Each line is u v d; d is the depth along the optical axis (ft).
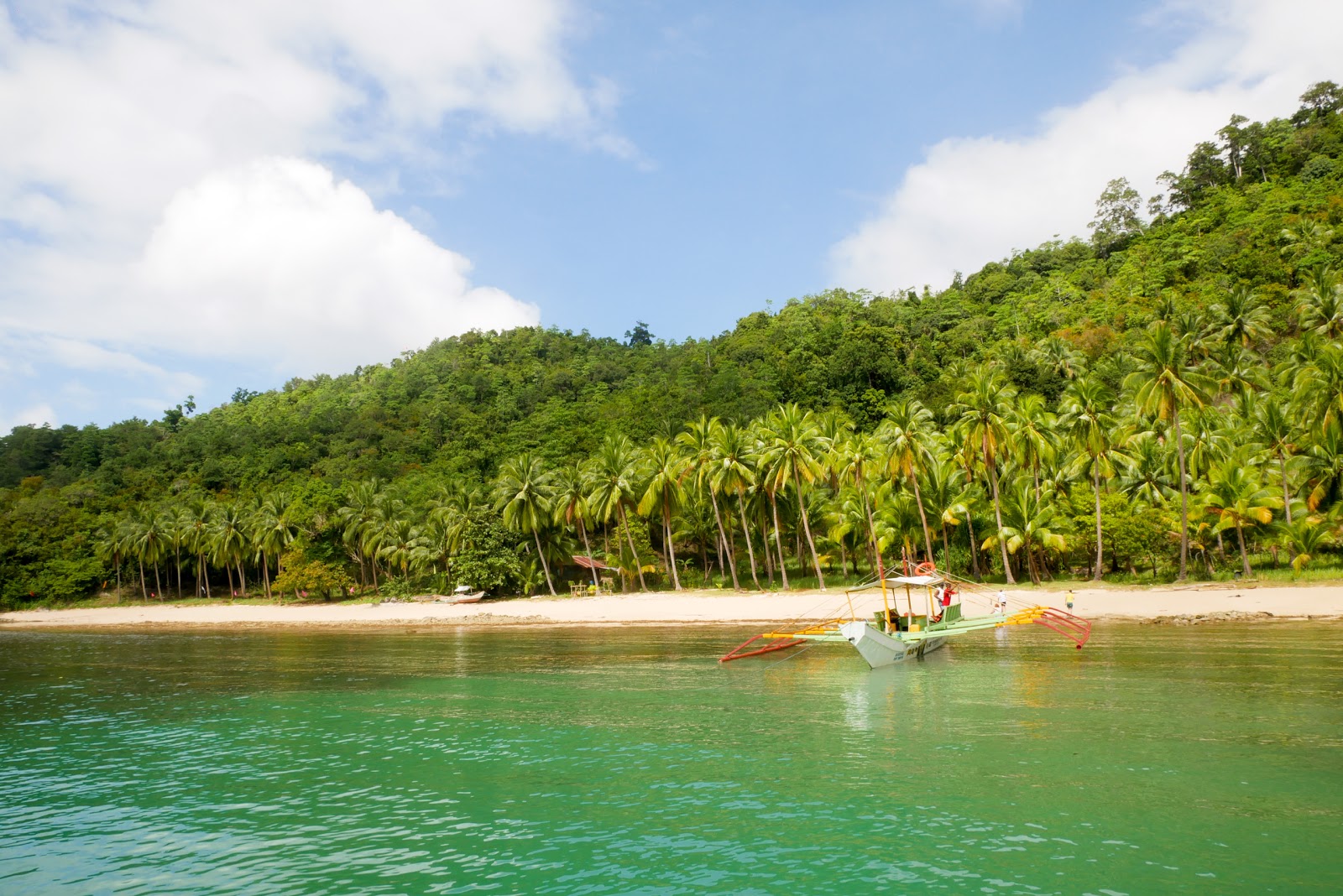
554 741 77.30
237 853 52.29
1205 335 269.64
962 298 487.20
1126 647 114.52
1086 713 78.02
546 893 45.11
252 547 329.52
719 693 97.35
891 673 105.50
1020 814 53.36
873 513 205.16
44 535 350.84
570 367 540.93
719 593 220.23
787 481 211.41
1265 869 44.47
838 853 48.62
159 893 46.68
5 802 63.98
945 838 50.08
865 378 368.07
